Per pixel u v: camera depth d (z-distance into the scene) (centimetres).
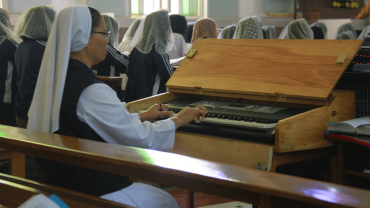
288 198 70
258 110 206
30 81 300
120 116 142
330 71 200
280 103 215
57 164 139
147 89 345
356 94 220
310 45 216
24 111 303
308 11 1132
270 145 178
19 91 307
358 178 209
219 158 192
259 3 1107
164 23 348
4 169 273
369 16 1098
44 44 304
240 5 1096
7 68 357
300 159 188
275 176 79
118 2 960
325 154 200
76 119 138
